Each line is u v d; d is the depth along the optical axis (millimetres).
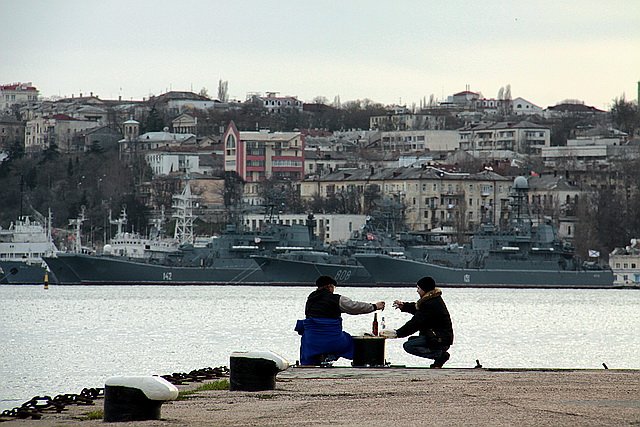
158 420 47938
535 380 60781
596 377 62344
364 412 49719
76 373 135875
